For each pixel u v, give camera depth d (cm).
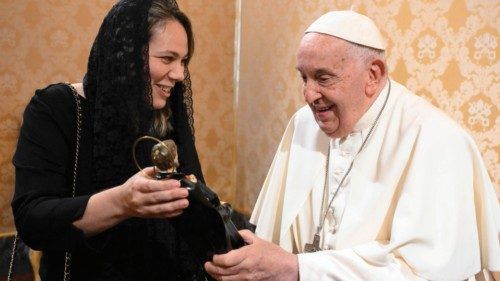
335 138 150
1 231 286
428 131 138
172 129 149
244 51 343
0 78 284
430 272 127
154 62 132
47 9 292
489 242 136
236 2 349
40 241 122
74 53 302
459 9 198
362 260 130
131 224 136
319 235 150
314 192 159
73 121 134
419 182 134
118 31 131
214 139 356
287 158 173
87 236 121
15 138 289
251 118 338
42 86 294
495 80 186
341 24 133
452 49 201
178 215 115
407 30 220
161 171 113
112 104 132
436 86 209
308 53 132
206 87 348
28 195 125
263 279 124
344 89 134
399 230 131
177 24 135
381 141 144
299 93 288
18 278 270
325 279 128
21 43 287
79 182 134
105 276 134
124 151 134
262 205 176
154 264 138
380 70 138
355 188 143
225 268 119
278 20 304
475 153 139
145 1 131
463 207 133
